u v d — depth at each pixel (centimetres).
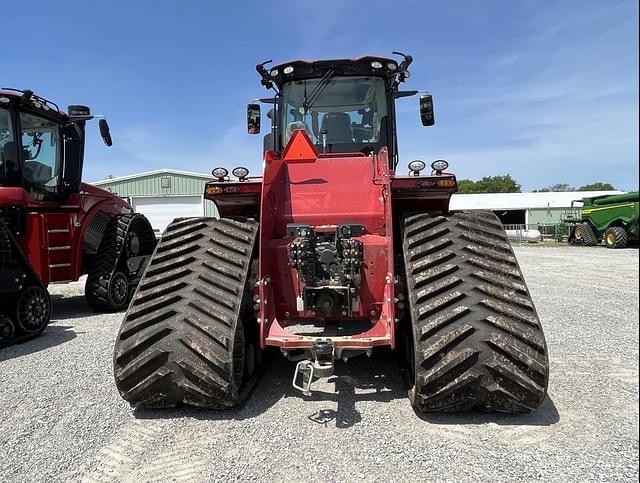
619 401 310
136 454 253
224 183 355
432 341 270
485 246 302
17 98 619
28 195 619
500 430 270
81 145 725
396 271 334
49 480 231
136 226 770
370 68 500
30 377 385
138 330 293
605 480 220
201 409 305
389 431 272
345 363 395
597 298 717
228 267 313
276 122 522
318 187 364
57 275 640
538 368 263
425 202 374
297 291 324
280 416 295
